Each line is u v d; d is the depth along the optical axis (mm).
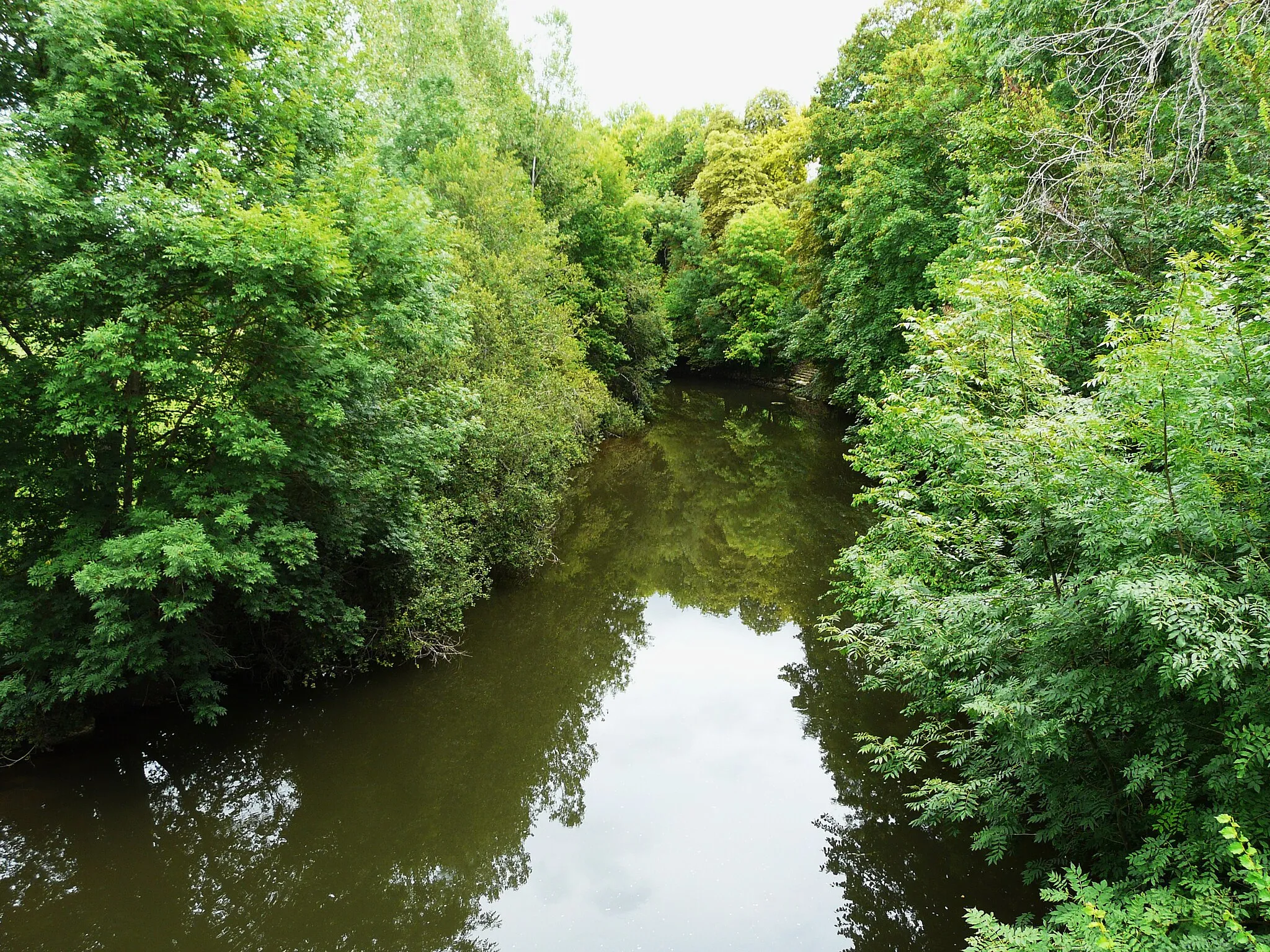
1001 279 5871
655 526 18609
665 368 34250
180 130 7559
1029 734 4168
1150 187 7844
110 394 6797
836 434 28172
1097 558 4699
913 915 5973
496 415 13148
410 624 10359
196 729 8719
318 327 8680
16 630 7027
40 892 6402
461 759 8844
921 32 20969
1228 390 3926
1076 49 9734
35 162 6344
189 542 6898
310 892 6715
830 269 21781
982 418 5949
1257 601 3514
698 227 42281
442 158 18625
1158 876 3725
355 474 9016
